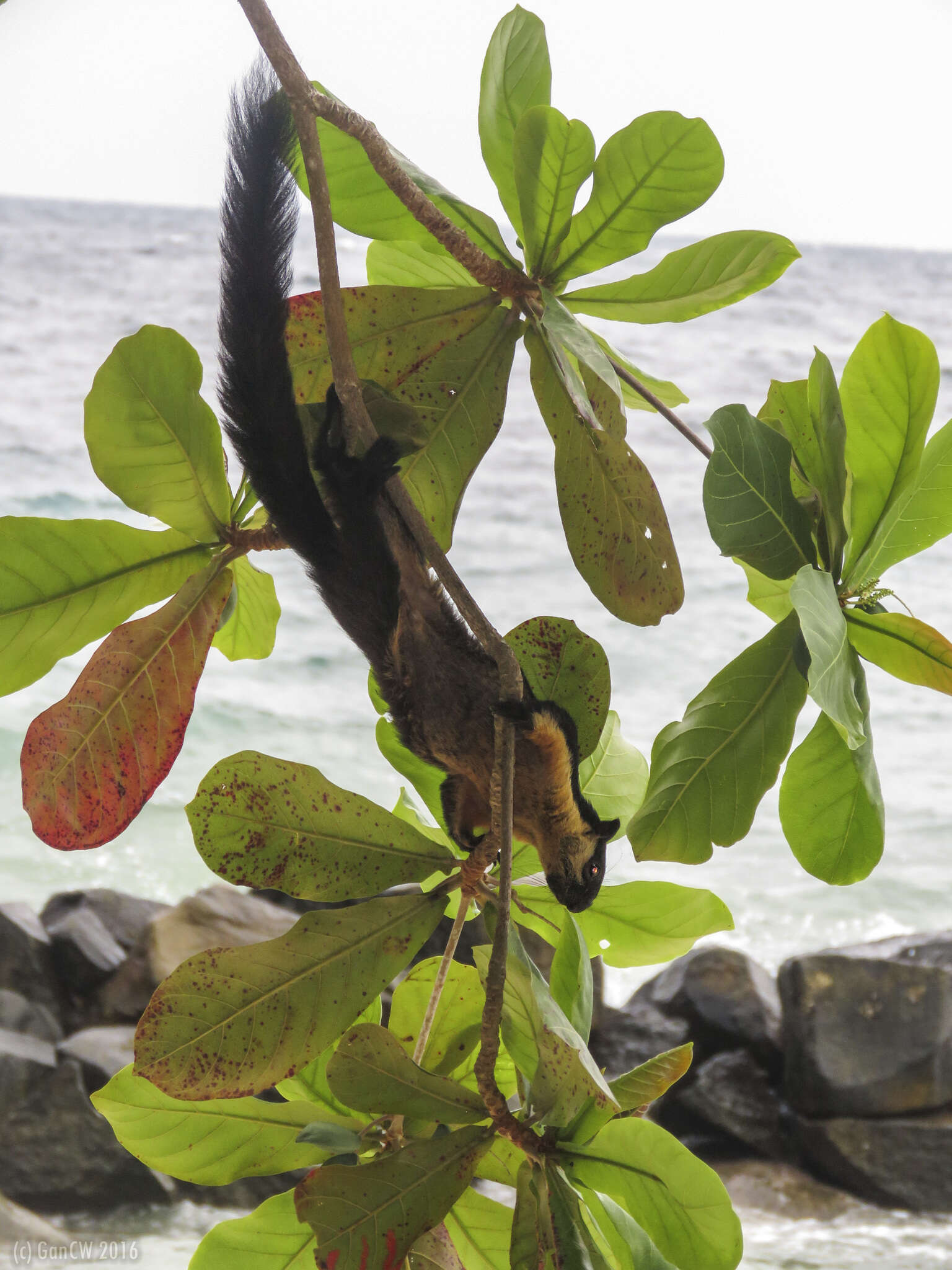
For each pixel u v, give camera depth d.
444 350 1.86
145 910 6.86
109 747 1.73
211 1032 1.62
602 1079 1.52
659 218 1.77
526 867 1.87
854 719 1.64
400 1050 1.61
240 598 2.00
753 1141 6.03
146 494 1.74
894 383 1.74
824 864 1.77
